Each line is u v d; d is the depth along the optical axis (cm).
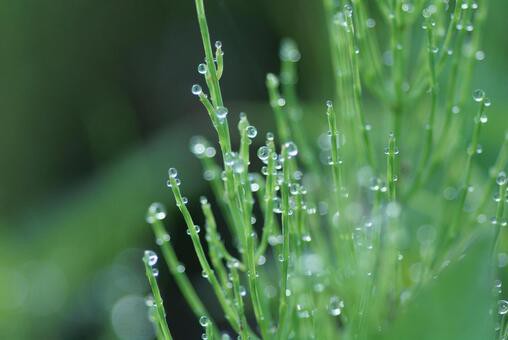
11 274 91
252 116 100
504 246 56
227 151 43
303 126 82
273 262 72
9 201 109
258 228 78
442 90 69
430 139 48
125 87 120
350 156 52
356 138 49
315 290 48
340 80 49
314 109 84
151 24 120
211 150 49
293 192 45
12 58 111
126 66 120
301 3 94
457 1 47
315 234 49
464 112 52
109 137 104
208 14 116
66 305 92
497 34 76
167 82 120
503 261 52
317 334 46
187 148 102
